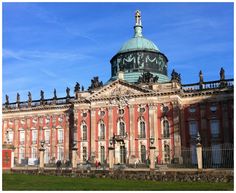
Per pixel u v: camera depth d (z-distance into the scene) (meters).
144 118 99.25
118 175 63.38
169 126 96.25
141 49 115.62
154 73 114.44
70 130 112.38
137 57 115.38
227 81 95.44
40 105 118.38
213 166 84.81
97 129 104.50
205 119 95.81
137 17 125.12
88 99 106.94
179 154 93.38
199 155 59.94
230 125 92.62
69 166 86.88
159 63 117.25
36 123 118.12
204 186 47.62
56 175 71.19
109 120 103.25
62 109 115.06
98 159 101.94
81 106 108.56
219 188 44.66
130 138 99.44
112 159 68.38
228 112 93.50
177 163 90.94
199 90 97.88
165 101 97.88
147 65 114.81
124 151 99.69
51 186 47.62
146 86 100.69
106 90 105.44
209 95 96.69
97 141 103.50
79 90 110.75
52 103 116.75
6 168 82.50
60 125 114.31
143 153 97.25
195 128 96.75
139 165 86.00
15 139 120.00
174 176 58.12
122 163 95.38
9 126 122.25
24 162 112.94
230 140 91.75
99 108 105.44
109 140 101.75
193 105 98.25
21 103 122.44
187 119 98.06
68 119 113.38
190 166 84.44
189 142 96.31
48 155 113.44
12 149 91.88
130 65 115.56
